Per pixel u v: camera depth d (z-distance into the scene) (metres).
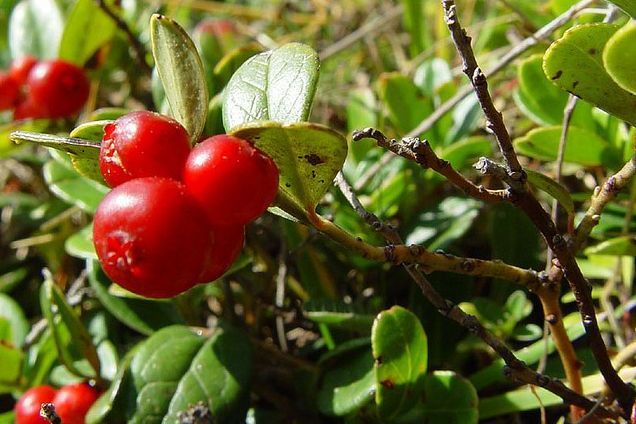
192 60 0.09
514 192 0.10
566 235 0.10
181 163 0.09
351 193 0.10
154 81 0.14
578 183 0.15
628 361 0.11
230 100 0.10
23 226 0.19
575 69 0.09
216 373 0.12
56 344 0.13
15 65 0.17
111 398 0.12
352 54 0.21
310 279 0.14
